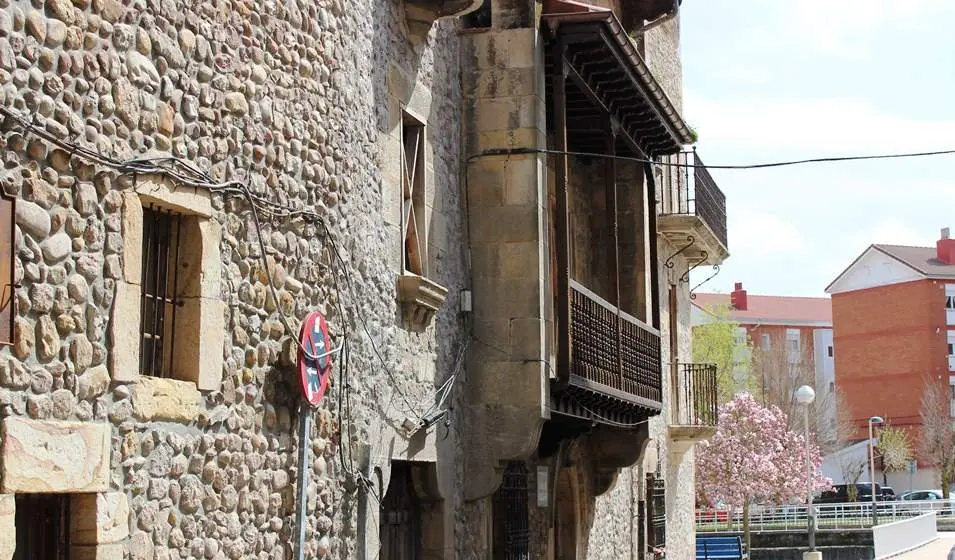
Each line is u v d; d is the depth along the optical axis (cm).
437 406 1175
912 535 3650
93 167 691
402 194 1141
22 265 639
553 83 1305
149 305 774
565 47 1302
